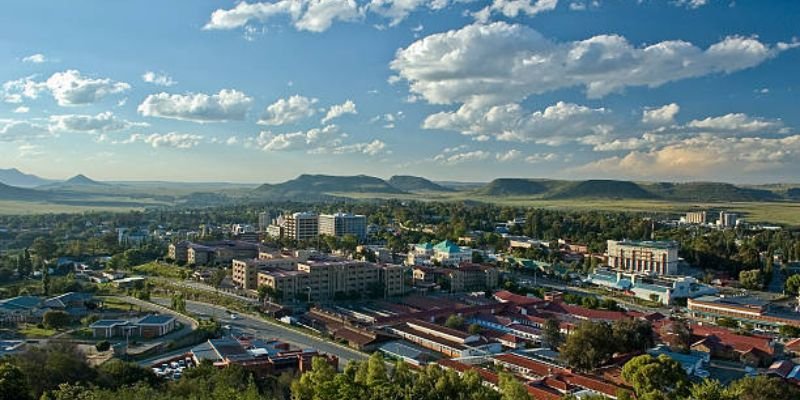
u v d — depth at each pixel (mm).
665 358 167250
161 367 196500
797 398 151000
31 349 166125
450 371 155500
